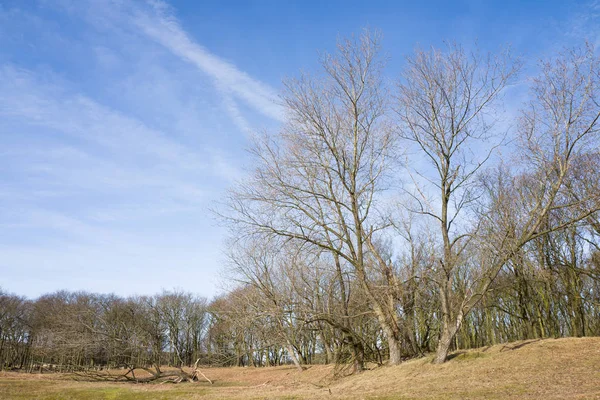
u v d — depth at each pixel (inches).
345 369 1114.7
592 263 1282.0
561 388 603.8
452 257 942.4
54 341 1776.6
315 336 1505.9
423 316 1224.8
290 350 1482.5
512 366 783.7
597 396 521.0
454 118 952.3
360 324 1187.3
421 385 747.4
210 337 2076.8
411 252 1146.7
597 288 1337.4
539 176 876.0
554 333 1302.9
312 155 1005.2
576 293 1219.2
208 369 2073.1
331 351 1583.4
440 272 965.2
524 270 1210.6
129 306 2294.5
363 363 1085.8
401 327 1083.3
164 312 2640.3
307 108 1007.0
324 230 1019.9
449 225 952.3
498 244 878.4
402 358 1098.7
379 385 825.5
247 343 1483.8
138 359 1643.7
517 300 1373.0
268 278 1306.6
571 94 828.0
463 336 1508.4
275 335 1348.4
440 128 959.6
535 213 882.8
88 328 1659.7
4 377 1558.8
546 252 1250.6
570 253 1263.5
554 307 1339.8
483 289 895.7
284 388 1016.2
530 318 1301.7
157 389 1154.7
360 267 1002.7
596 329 1330.0
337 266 1071.0
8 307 2775.6
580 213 938.1
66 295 2930.6
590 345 844.0
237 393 951.0
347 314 1085.8
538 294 1326.3
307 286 1190.9
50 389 1159.6
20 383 1325.0
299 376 1302.9
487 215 938.1
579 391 571.8
